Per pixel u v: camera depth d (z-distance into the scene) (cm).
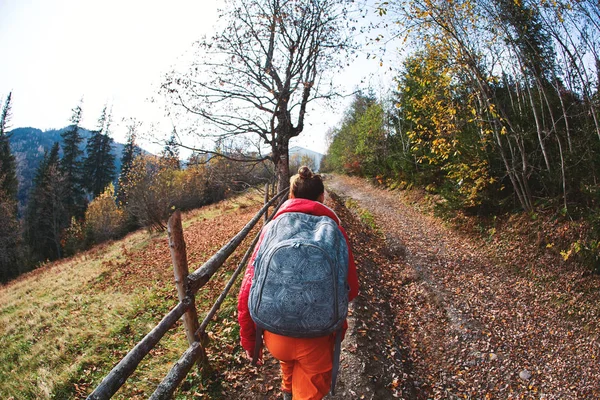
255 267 177
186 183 2631
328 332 168
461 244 984
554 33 753
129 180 1912
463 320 555
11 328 802
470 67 851
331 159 5016
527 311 604
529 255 781
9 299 1204
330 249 172
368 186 2606
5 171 4722
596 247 641
